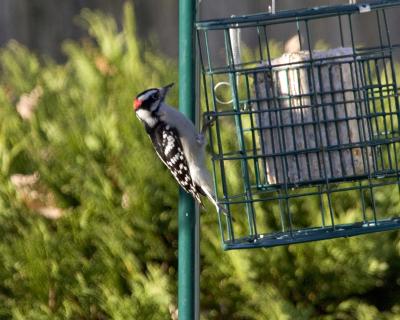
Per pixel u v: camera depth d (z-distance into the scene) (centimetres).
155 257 1081
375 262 1045
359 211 1055
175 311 1075
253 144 971
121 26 1947
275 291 1044
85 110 1134
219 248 1058
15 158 1121
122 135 1105
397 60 1858
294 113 944
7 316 1084
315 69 938
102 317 1071
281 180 956
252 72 946
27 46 1930
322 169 944
